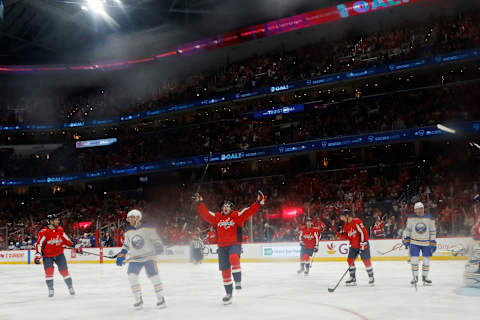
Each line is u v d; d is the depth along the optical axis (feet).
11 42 144.05
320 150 105.09
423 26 108.88
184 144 128.16
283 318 21.89
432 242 33.47
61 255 34.91
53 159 142.41
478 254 31.83
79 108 148.87
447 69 102.27
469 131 90.38
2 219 128.57
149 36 140.36
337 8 113.91
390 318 21.61
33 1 118.21
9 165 141.18
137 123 144.25
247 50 133.18
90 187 142.00
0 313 26.91
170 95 134.92
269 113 118.62
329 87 116.37
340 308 24.67
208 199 112.88
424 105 100.83
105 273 57.72
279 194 105.29
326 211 86.22
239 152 114.62
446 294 29.55
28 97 152.87
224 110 129.80
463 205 77.30
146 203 123.54
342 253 68.49
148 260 26.17
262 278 43.93
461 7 106.83
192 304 27.43
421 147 101.65
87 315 24.66
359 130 103.14
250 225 76.13
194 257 70.95
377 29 116.67
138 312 25.07
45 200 139.03
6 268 75.46
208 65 140.46
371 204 84.58
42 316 25.00
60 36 140.46
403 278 40.01
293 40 126.82
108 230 91.30
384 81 109.91
